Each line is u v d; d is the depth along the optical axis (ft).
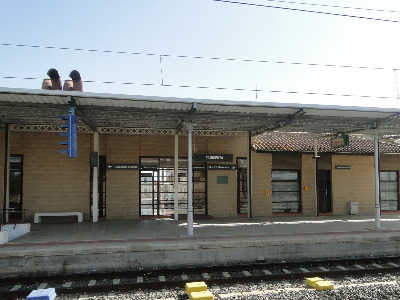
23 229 39.29
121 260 32.27
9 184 49.49
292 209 58.08
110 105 36.45
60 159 50.70
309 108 37.29
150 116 40.98
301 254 35.91
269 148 56.24
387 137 56.59
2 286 28.17
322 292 25.25
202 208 55.06
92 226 45.21
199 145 54.80
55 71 39.75
